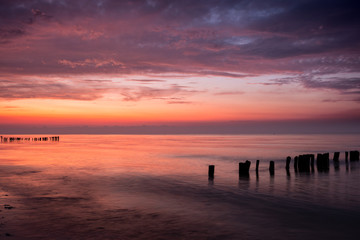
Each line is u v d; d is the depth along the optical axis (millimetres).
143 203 13547
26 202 13336
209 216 11508
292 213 12086
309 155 27141
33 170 24531
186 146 71188
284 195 15797
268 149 59188
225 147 67062
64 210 12070
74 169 25469
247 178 21797
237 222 10773
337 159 33719
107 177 21188
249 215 11734
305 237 9297
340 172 25984
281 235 9445
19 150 52406
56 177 20906
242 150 55562
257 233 9602
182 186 18141
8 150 52312
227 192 16469
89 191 16109
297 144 82812
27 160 33219
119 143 90688
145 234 9383
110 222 10562
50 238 8883
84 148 60594
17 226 9906
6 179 19844
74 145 75250
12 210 11891
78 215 11367
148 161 33688
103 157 38250
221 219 11133
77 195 15016
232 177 22188
